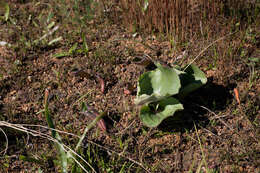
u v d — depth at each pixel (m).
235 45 1.26
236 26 1.31
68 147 1.02
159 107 1.11
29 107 1.18
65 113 1.16
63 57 1.32
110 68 1.26
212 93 1.16
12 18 1.47
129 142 1.08
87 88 1.22
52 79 1.25
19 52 1.33
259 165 1.01
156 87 1.11
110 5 1.48
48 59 1.31
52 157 1.06
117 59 1.28
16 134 1.12
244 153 1.03
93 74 1.23
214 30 1.31
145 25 1.38
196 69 1.13
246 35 1.29
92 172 1.03
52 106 1.18
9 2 1.55
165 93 1.07
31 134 1.12
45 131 1.13
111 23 1.43
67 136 1.11
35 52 1.34
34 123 1.15
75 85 1.23
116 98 1.18
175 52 1.29
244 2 1.37
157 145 1.07
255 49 1.25
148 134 1.09
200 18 1.32
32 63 1.30
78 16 1.42
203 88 1.17
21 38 1.37
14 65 1.29
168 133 1.09
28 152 1.09
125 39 1.29
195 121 1.11
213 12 1.30
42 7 1.52
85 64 1.28
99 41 1.36
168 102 1.08
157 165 1.04
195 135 1.08
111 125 1.12
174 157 1.05
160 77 1.11
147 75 1.12
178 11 1.32
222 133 1.08
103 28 1.41
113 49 1.32
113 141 1.09
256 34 1.29
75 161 1.02
